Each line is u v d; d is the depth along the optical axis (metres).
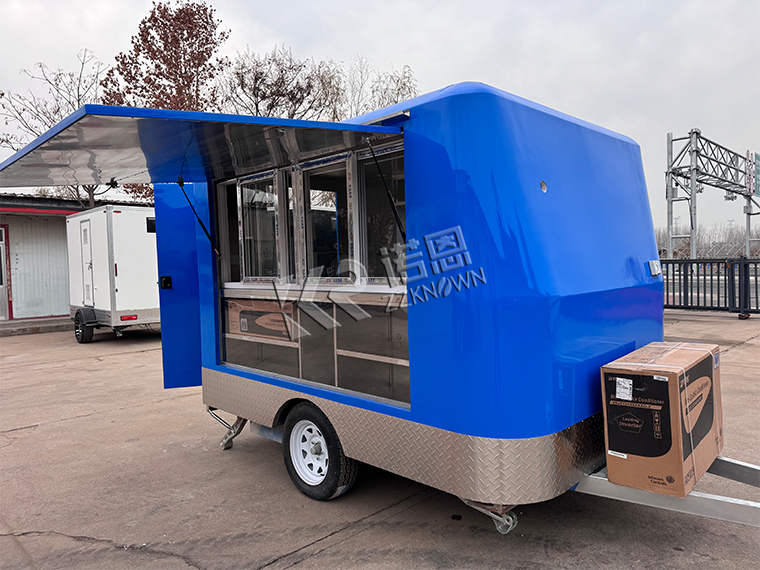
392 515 3.19
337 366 3.27
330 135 2.75
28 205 15.08
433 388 2.59
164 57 17.50
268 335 3.86
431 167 2.57
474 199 2.40
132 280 10.77
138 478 3.96
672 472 2.33
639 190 3.50
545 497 2.40
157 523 3.22
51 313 15.52
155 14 17.55
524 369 2.36
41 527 3.22
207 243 4.38
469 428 2.44
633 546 2.74
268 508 3.37
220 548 2.90
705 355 2.69
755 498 3.26
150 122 2.45
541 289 2.39
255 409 3.90
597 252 2.86
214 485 3.78
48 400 6.47
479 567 2.59
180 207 4.66
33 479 3.99
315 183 3.38
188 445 4.70
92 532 3.14
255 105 17.42
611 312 2.88
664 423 2.33
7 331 12.93
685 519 3.03
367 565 2.66
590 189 2.95
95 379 7.66
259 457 4.36
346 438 3.12
